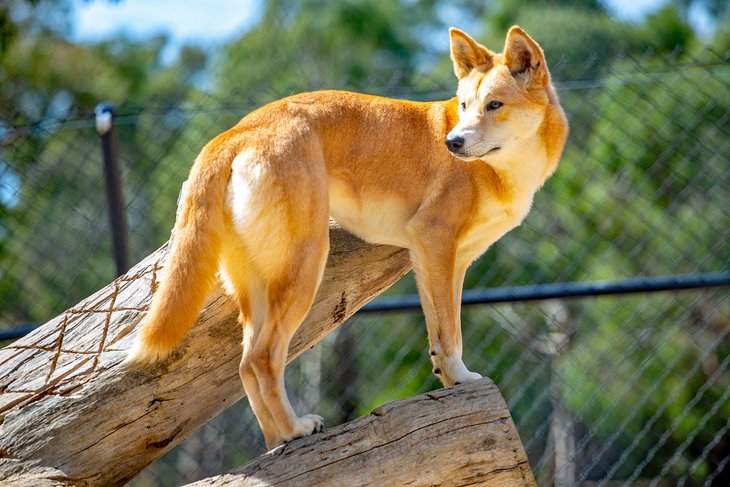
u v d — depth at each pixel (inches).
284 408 308.0
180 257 304.3
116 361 327.6
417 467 299.9
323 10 1280.8
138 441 324.2
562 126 370.9
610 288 437.1
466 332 603.5
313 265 317.1
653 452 468.4
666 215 613.0
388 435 303.3
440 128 360.5
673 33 1004.6
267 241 314.7
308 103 343.0
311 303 318.3
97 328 343.3
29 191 559.8
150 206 578.9
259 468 295.3
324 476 294.5
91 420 318.0
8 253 555.8
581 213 640.4
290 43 1262.3
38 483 301.1
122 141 594.2
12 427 313.9
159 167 585.9
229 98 640.4
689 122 590.2
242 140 322.3
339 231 372.2
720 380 623.2
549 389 575.8
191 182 314.8
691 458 625.0
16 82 1087.0
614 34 995.9
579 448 506.3
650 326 581.0
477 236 364.8
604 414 514.0
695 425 620.1
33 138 537.6
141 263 364.5
